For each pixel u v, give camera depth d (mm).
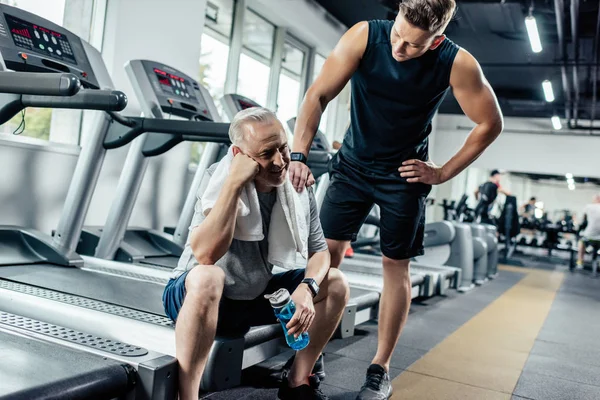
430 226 5793
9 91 1723
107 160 3770
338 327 2580
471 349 3252
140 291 2375
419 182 2010
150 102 3256
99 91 1967
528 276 8195
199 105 3588
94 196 3707
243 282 1675
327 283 1823
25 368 1300
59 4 3600
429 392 2371
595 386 2701
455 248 5777
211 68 5633
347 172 2094
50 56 2609
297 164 1786
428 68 1844
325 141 4773
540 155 11945
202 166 3691
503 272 8445
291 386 1860
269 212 1662
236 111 3947
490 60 9414
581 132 11695
